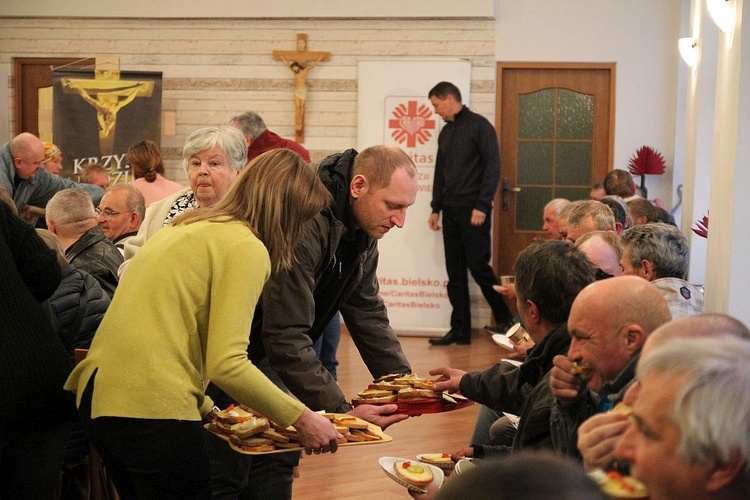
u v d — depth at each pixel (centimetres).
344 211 291
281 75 892
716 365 129
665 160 871
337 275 303
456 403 291
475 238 802
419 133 853
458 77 857
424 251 851
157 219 397
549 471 89
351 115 884
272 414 240
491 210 808
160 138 862
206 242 240
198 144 364
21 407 261
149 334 236
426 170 852
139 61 902
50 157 741
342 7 875
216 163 365
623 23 868
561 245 247
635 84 870
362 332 337
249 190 250
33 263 273
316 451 249
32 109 909
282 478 306
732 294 456
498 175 802
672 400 131
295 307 282
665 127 870
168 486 237
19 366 259
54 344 270
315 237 282
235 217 247
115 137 861
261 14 883
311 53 880
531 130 884
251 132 584
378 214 289
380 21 880
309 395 282
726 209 477
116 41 901
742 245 454
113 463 243
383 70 859
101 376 236
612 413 164
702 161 692
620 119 873
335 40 884
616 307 201
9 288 262
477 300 885
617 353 202
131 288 240
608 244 361
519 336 358
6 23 905
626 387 197
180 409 236
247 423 254
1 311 259
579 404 210
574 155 883
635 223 557
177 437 235
